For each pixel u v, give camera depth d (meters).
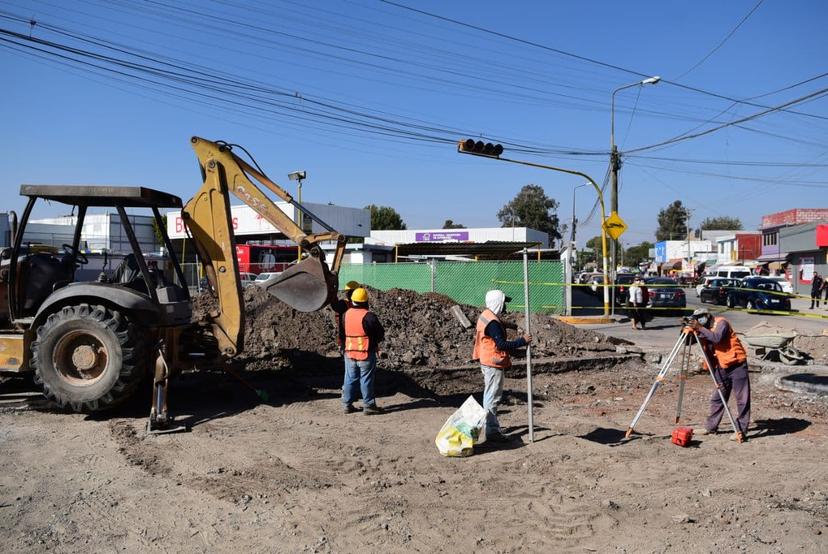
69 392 7.23
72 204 8.00
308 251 8.10
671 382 11.33
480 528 4.68
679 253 91.81
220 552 4.26
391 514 4.87
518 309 23.41
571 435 7.28
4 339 7.46
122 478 5.59
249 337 11.34
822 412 8.83
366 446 6.66
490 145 19.64
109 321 7.20
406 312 13.46
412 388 9.98
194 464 5.98
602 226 23.77
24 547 4.29
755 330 12.70
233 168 8.20
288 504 5.05
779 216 52.31
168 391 8.99
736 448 6.84
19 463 5.96
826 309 30.06
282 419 7.72
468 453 6.36
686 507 5.09
